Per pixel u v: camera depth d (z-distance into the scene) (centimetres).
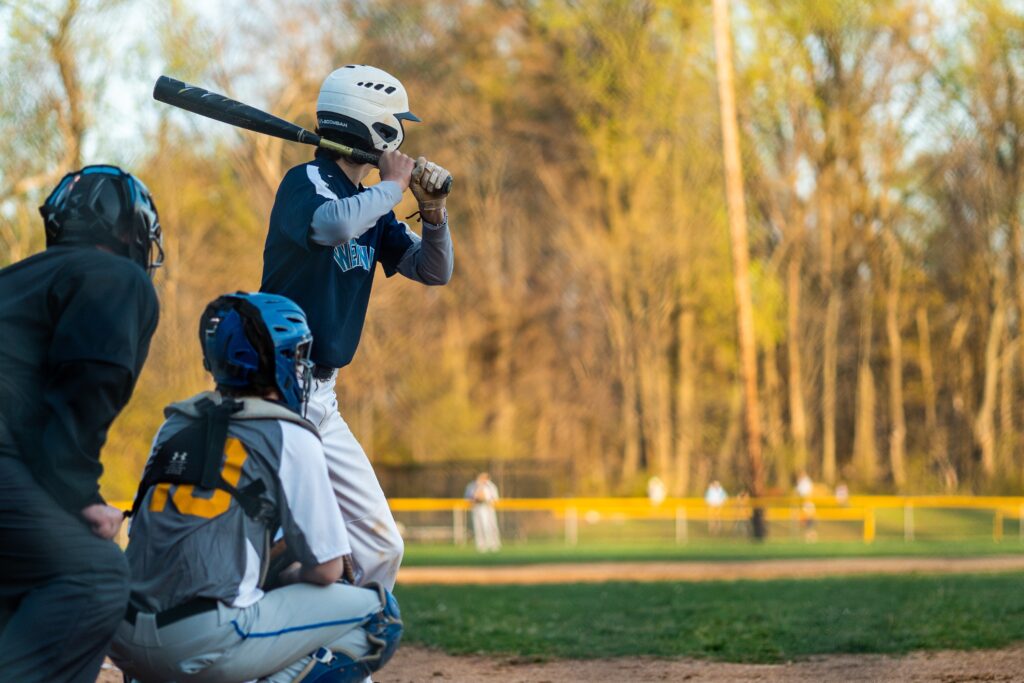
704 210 12862
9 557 966
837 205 14412
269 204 9300
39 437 970
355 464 1266
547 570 5169
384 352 12331
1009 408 14300
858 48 13438
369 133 1280
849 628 2231
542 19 13200
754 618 2448
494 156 13950
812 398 15638
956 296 15762
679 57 12744
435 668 1894
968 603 2609
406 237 1391
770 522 9219
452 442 12250
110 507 991
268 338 1073
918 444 16738
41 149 6562
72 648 974
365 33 11544
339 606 1094
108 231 1041
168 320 8044
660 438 13575
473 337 14162
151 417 7281
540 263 14575
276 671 1073
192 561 1020
